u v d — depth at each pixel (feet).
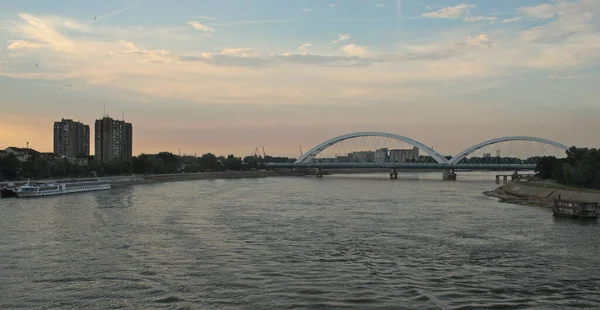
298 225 220.64
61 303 114.32
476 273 137.18
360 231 203.72
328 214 262.26
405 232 201.16
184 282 128.88
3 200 351.87
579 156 423.23
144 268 142.61
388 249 167.43
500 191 450.71
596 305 112.27
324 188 518.37
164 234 196.54
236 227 214.69
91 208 293.02
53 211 276.00
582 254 160.04
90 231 203.92
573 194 345.92
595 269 141.28
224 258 153.99
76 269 142.00
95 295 119.34
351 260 151.43
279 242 179.52
